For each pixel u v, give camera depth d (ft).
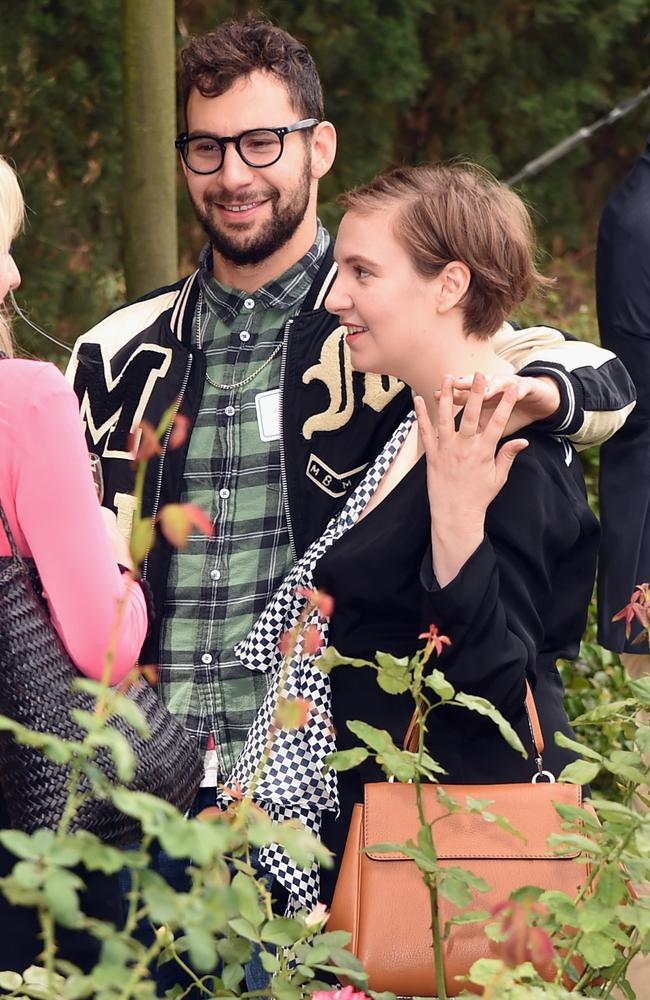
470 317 9.62
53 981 6.94
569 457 9.83
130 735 8.25
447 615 8.95
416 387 9.90
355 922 8.75
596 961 7.37
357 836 8.95
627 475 14.75
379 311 9.57
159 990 10.58
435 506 9.07
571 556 9.87
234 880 7.51
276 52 10.81
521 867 8.73
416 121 43.29
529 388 9.13
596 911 7.39
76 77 31.78
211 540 10.91
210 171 10.89
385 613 9.62
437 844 8.79
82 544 8.15
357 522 9.95
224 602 10.86
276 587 10.84
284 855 9.96
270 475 10.94
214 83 10.74
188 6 36.14
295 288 11.09
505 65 43.09
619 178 47.98
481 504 9.03
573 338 10.46
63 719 7.98
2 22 31.14
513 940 6.39
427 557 9.22
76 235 32.91
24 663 7.98
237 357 11.13
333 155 11.37
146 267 16.28
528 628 9.39
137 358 11.37
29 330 25.72
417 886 8.77
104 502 11.13
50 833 5.97
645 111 46.19
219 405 11.09
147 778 8.29
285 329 11.03
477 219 9.48
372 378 10.82
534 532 9.29
